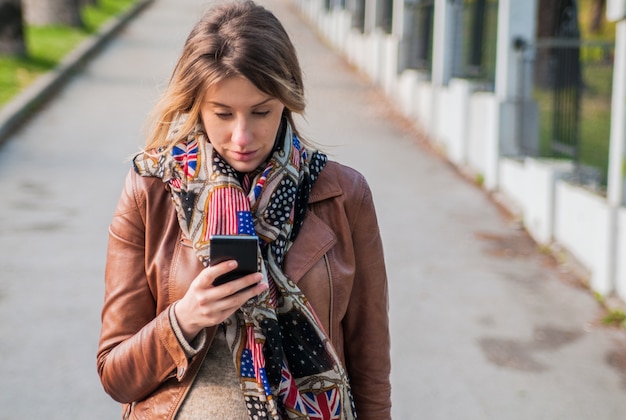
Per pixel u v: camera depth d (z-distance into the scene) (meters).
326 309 1.95
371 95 16.02
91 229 7.36
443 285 6.45
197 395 1.87
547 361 5.22
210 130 1.80
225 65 1.70
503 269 6.84
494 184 9.23
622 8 5.83
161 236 1.90
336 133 12.48
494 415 4.52
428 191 9.35
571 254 7.02
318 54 21.77
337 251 1.98
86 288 5.99
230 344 1.84
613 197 6.09
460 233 7.81
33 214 7.72
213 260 1.66
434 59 12.23
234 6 1.80
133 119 12.35
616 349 5.40
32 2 20.62
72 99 13.66
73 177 9.12
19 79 14.09
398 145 11.88
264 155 1.84
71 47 18.12
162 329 1.77
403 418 4.46
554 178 7.41
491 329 5.66
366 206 2.03
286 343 1.89
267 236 1.84
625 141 5.98
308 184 1.95
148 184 1.91
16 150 10.27
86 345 5.08
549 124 8.33
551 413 4.57
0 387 4.55
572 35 8.92
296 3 34.78
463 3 11.55
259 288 1.70
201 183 1.83
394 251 7.23
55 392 4.52
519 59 9.01
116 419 4.27
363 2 20.19
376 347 2.09
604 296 6.12
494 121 9.20
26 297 5.79
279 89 1.73
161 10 29.38
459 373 5.01
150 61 18.03
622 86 5.95
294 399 1.88
